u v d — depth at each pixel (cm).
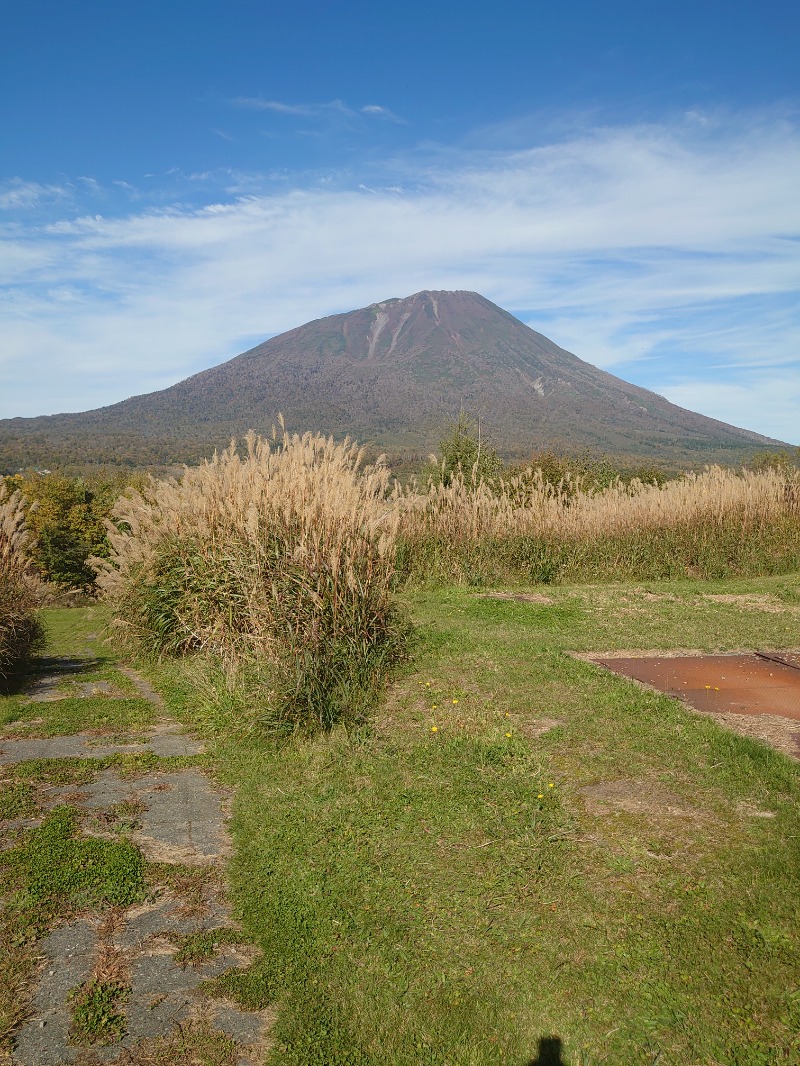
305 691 532
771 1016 241
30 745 534
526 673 620
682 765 424
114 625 905
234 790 449
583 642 740
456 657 676
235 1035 247
